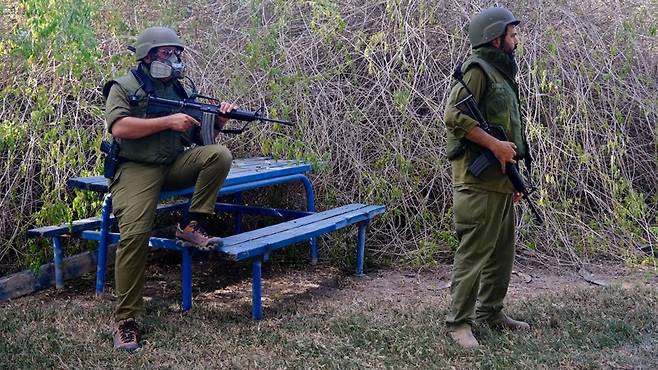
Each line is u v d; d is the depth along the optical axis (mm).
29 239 5059
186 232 4348
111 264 5496
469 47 6152
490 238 3826
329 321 4277
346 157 5984
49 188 5309
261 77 5984
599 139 6062
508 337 4012
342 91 6027
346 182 6023
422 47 6086
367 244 5891
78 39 5191
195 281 5359
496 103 3732
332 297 4941
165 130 4094
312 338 3965
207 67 6012
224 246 4324
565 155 5930
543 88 5887
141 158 4109
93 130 5438
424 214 5848
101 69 5516
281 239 4523
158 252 5910
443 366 3641
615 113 5988
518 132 3844
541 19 6184
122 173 4133
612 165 5770
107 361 3701
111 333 4062
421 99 6062
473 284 3852
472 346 3848
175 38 4148
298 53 6082
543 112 5965
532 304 4586
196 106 4258
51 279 5105
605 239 5730
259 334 4066
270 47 5996
